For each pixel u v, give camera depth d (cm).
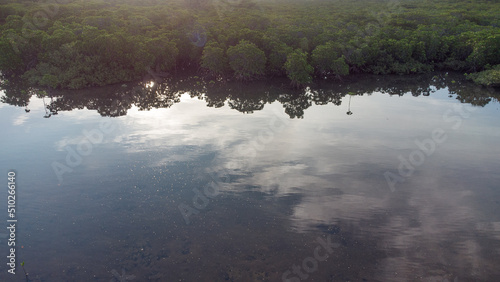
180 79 6631
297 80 5872
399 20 8519
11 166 2995
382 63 6688
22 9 8388
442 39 6838
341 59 6091
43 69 5681
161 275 1792
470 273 1772
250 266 1853
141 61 6031
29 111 4584
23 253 1958
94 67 5828
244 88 6103
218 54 6222
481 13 9800
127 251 1983
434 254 1919
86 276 1789
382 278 1750
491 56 6016
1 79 6072
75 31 6481
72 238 2094
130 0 11831
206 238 2098
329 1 16838
